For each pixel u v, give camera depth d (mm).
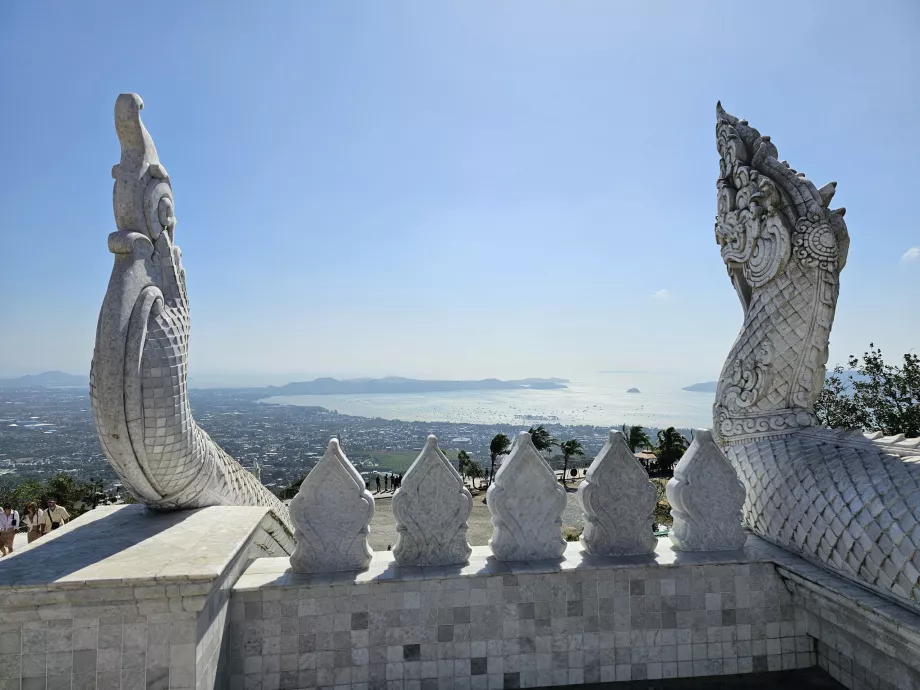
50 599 3793
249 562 5266
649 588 5137
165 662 3893
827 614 4898
